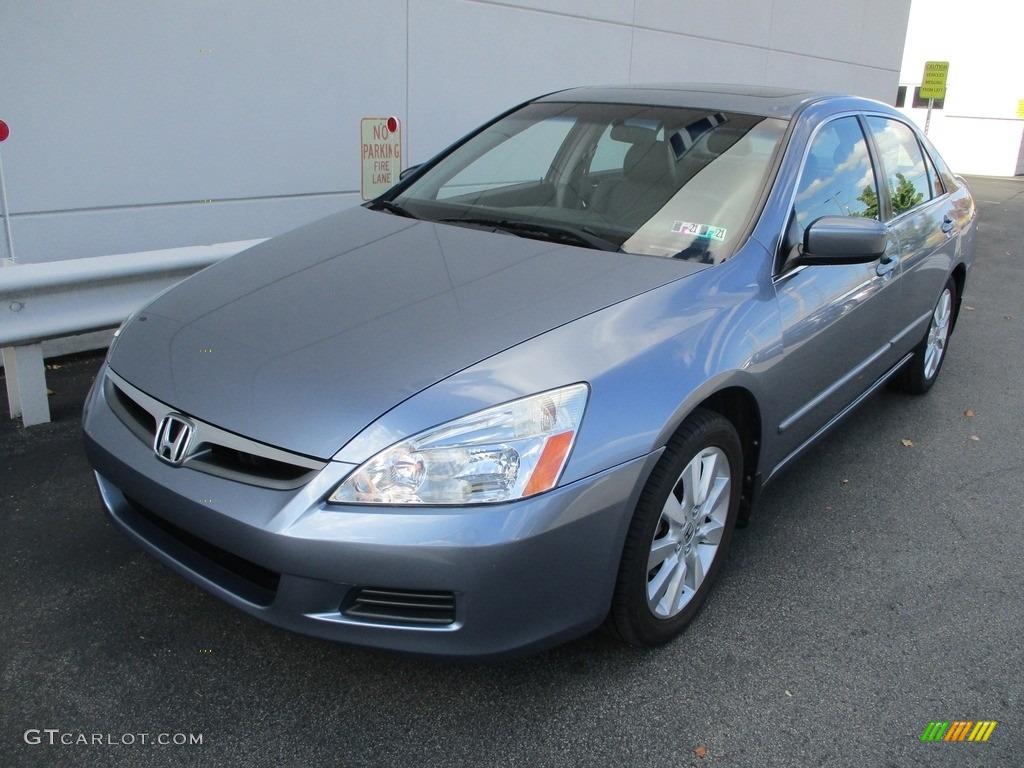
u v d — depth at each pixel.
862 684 2.59
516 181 3.45
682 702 2.47
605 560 2.26
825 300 3.14
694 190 3.11
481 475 2.07
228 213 5.62
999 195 17.02
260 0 5.43
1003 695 2.58
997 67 22.05
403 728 2.32
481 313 2.44
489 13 6.80
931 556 3.34
